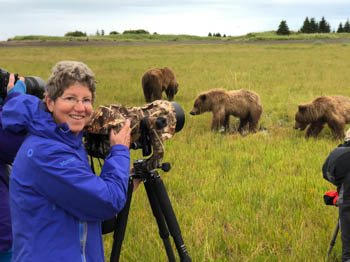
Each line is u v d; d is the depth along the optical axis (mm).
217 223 4281
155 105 2432
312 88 15625
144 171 2477
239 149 7707
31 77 2791
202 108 10164
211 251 3701
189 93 15633
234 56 36250
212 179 5715
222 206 4758
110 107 2209
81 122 1900
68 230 1849
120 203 1920
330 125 8891
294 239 3857
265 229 4102
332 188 5262
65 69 1817
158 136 2340
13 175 1852
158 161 2428
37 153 1770
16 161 1857
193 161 6867
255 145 8031
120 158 1986
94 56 37688
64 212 1847
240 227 4180
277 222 4230
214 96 10062
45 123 1820
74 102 1844
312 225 4215
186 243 3809
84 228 1906
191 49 50000
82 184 1788
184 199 5125
